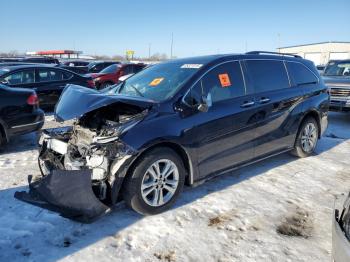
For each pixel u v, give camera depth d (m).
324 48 48.16
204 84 4.16
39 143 4.34
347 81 9.09
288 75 5.33
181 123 3.77
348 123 9.24
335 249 2.40
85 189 3.26
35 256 3.02
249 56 4.86
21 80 9.31
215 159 4.20
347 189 4.56
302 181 4.79
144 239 3.30
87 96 3.67
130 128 3.46
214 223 3.62
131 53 45.38
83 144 3.76
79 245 3.19
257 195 4.29
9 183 4.54
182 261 3.00
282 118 5.05
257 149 4.76
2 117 5.81
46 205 3.33
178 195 3.88
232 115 4.27
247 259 3.04
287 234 3.46
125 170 3.40
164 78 4.34
